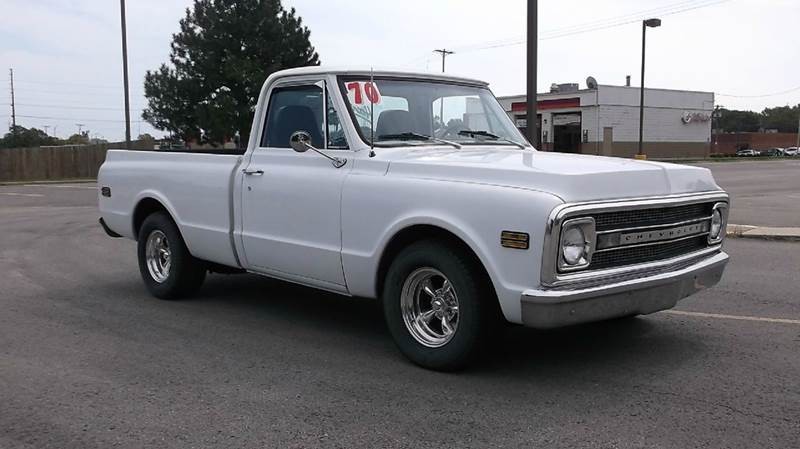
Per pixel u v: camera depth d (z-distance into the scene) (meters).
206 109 36.44
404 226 4.80
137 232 7.68
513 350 5.34
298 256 5.64
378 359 5.20
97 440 3.89
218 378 4.84
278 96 6.03
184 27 38.31
